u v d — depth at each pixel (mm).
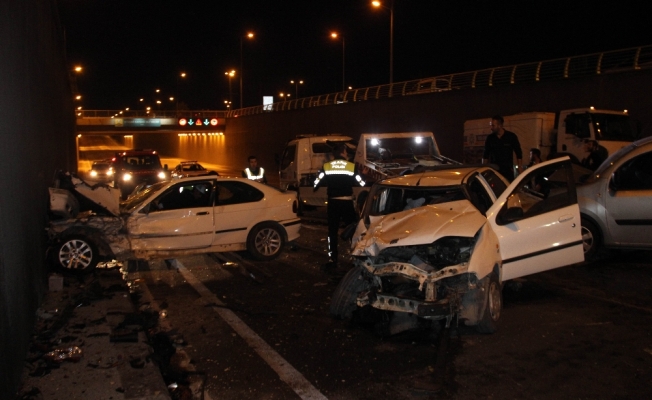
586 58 24781
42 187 8883
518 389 4672
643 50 22578
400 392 4723
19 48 6633
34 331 6207
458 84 32500
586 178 9852
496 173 7480
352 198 9062
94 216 9531
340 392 4773
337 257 9484
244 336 6262
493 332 5988
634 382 4723
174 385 4969
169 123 68312
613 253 9719
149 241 9406
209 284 8688
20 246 5516
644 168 8703
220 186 10023
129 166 23859
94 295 7711
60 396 4605
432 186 6688
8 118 5340
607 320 6281
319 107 47125
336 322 6590
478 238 5898
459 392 4652
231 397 4770
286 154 18031
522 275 6605
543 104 26531
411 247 6156
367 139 14555
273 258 10227
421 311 5461
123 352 5551
